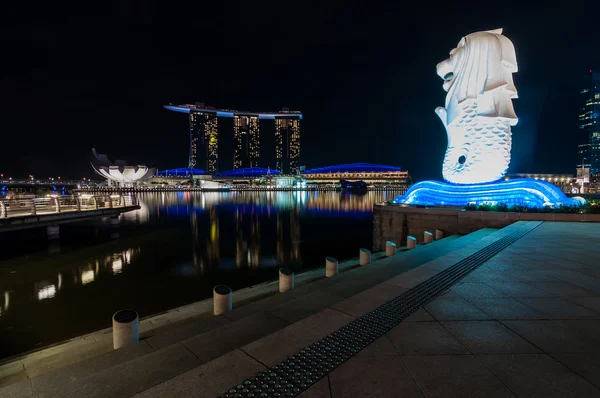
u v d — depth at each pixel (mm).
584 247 9688
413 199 24906
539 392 2824
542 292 5621
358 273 8164
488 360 3373
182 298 13398
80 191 130125
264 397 2754
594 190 103000
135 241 25812
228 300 7836
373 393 2820
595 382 2971
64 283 15070
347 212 55688
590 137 189125
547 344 3729
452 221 18781
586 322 4359
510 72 22719
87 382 3188
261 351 3492
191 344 4102
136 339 5922
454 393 2818
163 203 78375
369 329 4070
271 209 61188
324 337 3826
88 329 10242
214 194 142250
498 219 17188
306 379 3012
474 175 23078
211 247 24578
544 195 19641
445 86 25281
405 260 9477
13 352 8797
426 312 4684
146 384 3152
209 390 2842
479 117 22734
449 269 7102
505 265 7527
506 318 4488
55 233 23812
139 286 14906
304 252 23516
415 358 3406
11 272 16672
